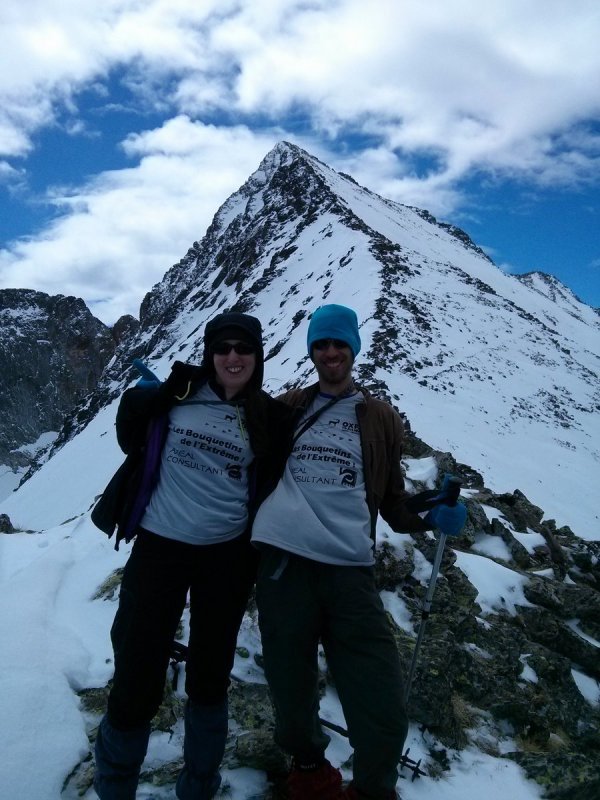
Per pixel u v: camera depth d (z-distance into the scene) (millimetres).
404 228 85500
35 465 90688
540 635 6820
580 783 4445
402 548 6508
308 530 3281
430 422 26406
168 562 3234
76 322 191000
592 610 7445
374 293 43969
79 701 4059
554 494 24406
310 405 3791
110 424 59844
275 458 3520
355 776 3070
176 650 4344
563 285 167250
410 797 3900
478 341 40875
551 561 8812
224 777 3680
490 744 4883
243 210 136000
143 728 3189
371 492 3570
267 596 3316
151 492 3357
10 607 4871
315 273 60375
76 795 3395
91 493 43188
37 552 7098
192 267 143625
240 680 4520
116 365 118000
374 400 3814
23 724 3627
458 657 5406
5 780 3297
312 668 3295
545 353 43281
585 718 5934
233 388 3461
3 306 190125
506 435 28328
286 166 107125
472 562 7539
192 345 80938
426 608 4375
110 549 6445
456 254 84875
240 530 3400
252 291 67250
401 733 3045
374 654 3168
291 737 3273
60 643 4496
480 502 9828
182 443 3352
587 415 34750
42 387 173625
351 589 3285
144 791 3480
